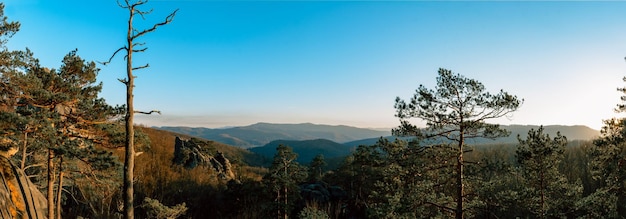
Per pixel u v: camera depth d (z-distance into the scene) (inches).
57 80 657.0
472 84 557.9
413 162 668.7
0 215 295.3
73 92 660.1
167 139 2471.7
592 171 772.6
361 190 1477.6
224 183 1784.0
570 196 724.7
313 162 1764.3
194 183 1631.4
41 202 394.0
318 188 1537.9
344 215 1423.5
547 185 701.9
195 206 1486.2
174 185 1542.8
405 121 630.5
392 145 780.0
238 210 1464.1
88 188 867.4
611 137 690.8
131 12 389.1
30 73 605.9
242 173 2193.7
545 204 688.4
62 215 1101.7
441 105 591.2
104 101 696.4
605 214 706.2
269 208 1227.9
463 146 617.9
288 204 1226.6
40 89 594.9
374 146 1307.8
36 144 603.5
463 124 566.9
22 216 333.1
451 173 650.2
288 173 1279.5
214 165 2034.9
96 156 682.8
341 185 1718.8
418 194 636.1
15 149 604.4
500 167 595.8
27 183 391.2
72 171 735.7
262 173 2564.0
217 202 1555.1
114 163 695.7
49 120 598.5
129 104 400.2
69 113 690.8
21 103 625.9
